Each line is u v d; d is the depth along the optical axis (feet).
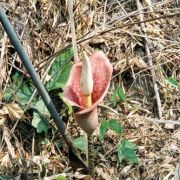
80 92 2.46
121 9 3.66
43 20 3.47
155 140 3.19
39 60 3.38
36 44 3.40
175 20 3.70
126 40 3.53
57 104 3.26
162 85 3.43
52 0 3.52
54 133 3.16
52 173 3.01
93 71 2.49
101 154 3.09
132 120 3.27
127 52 3.49
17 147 3.09
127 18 3.63
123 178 3.01
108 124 3.01
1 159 3.01
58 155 3.11
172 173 3.01
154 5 3.67
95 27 3.56
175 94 3.41
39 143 3.14
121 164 3.06
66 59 3.31
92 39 3.42
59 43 3.44
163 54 3.51
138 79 3.43
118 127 3.00
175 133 3.23
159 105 3.34
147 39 3.53
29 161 3.01
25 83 3.26
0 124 3.09
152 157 3.10
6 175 2.96
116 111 3.29
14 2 3.44
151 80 3.44
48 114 3.17
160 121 3.22
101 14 3.62
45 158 3.06
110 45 3.49
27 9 3.45
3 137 3.07
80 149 3.00
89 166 3.02
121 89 3.19
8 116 3.15
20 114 3.14
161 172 3.02
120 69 3.42
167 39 3.62
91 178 2.98
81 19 3.53
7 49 3.31
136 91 3.42
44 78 3.25
